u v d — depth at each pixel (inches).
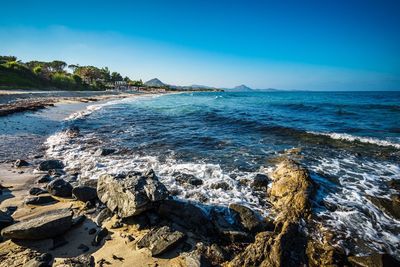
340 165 429.1
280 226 246.7
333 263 201.6
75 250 205.3
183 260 196.1
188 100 2427.4
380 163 440.8
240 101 2281.0
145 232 232.1
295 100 2426.2
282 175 342.6
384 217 273.0
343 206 291.6
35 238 210.5
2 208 265.9
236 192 326.0
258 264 188.4
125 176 286.4
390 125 813.2
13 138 592.7
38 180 343.3
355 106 1537.9
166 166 423.2
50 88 3019.2
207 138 633.6
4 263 183.3
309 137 639.8
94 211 266.2
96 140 612.7
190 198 307.0
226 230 233.8
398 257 216.5
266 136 659.4
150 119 975.6
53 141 592.4
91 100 1866.4
